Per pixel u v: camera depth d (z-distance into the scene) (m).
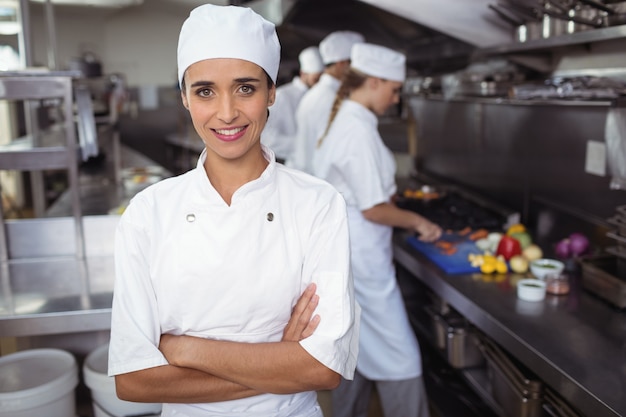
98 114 3.94
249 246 1.10
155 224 1.10
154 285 1.11
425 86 3.38
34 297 1.90
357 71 2.21
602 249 2.25
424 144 3.88
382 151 2.22
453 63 3.33
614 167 1.94
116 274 1.10
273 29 1.08
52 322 1.75
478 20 2.54
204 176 1.09
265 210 1.11
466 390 2.62
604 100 1.87
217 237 1.09
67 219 2.36
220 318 1.12
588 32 1.89
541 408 1.73
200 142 6.59
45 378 1.81
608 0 1.87
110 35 9.18
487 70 2.86
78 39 9.00
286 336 1.12
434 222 2.85
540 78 2.65
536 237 2.65
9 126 5.76
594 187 2.30
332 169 2.22
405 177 4.05
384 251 2.26
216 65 1.00
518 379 1.78
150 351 1.07
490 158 3.08
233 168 1.09
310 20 3.94
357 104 2.21
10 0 4.87
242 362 1.07
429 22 2.65
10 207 6.38
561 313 1.81
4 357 1.92
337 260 1.13
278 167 1.17
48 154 2.21
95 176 4.38
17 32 3.90
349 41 3.36
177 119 8.34
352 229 2.22
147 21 9.23
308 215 1.14
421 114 3.88
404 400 2.27
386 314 2.23
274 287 1.12
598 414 1.30
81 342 2.25
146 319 1.08
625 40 2.09
